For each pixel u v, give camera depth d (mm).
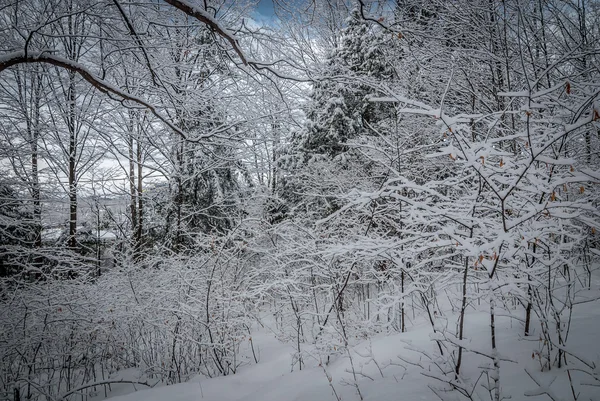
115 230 11469
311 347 4551
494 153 2369
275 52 6234
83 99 8320
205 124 8125
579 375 2342
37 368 4875
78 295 5504
